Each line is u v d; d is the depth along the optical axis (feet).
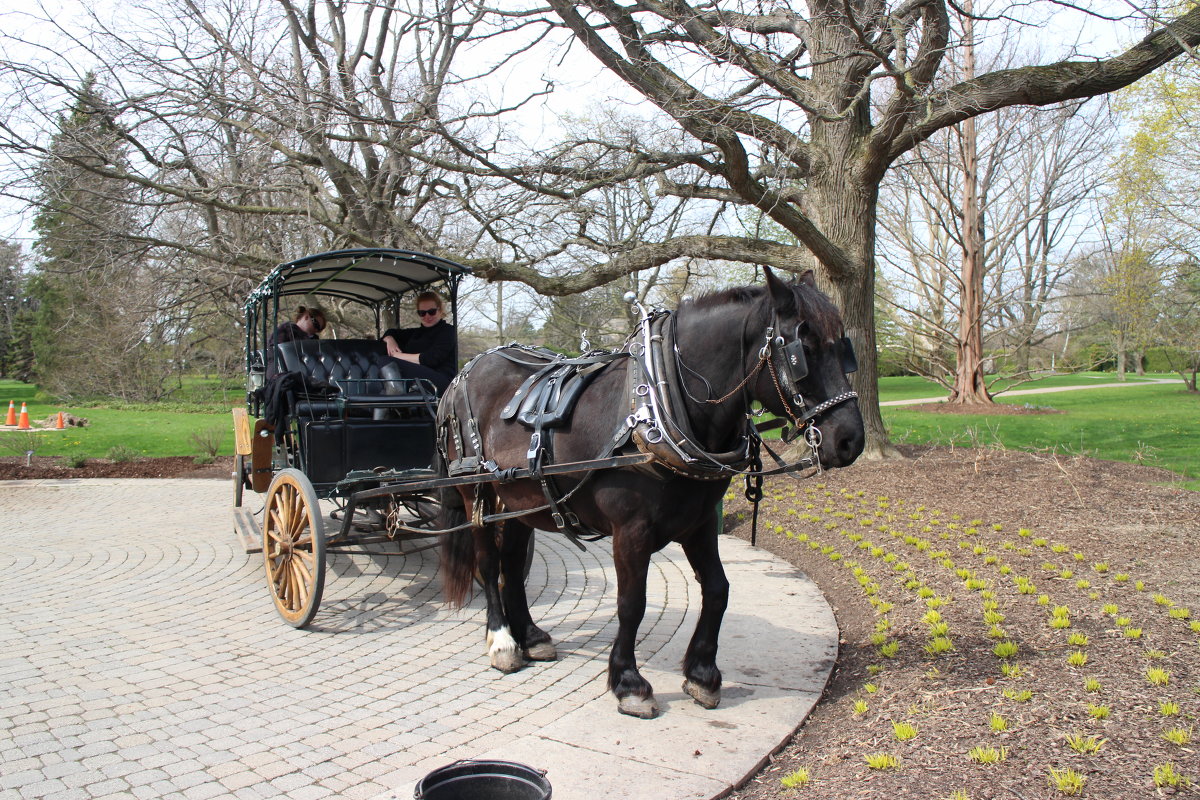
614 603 19.79
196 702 13.73
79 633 17.57
